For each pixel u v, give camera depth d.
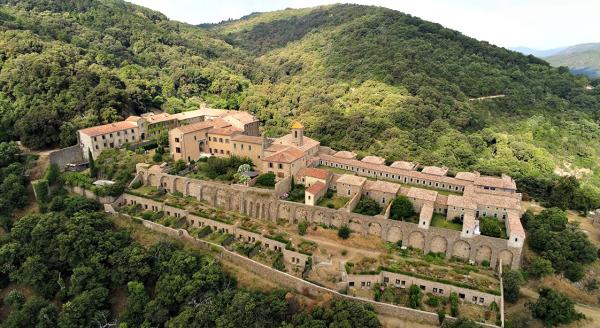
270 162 119.31
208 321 81.44
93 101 152.38
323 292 86.38
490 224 94.25
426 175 121.62
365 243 97.69
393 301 84.62
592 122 185.88
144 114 173.12
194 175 126.00
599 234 113.81
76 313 85.94
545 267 92.69
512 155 157.75
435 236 94.56
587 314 88.12
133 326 86.38
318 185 110.81
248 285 93.19
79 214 107.94
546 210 112.38
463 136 164.12
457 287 84.44
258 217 110.75
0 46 167.50
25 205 121.69
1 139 138.38
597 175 159.38
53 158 128.62
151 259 98.56
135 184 126.69
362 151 159.62
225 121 151.00
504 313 83.81
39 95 150.00
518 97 199.25
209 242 103.50
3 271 99.38
